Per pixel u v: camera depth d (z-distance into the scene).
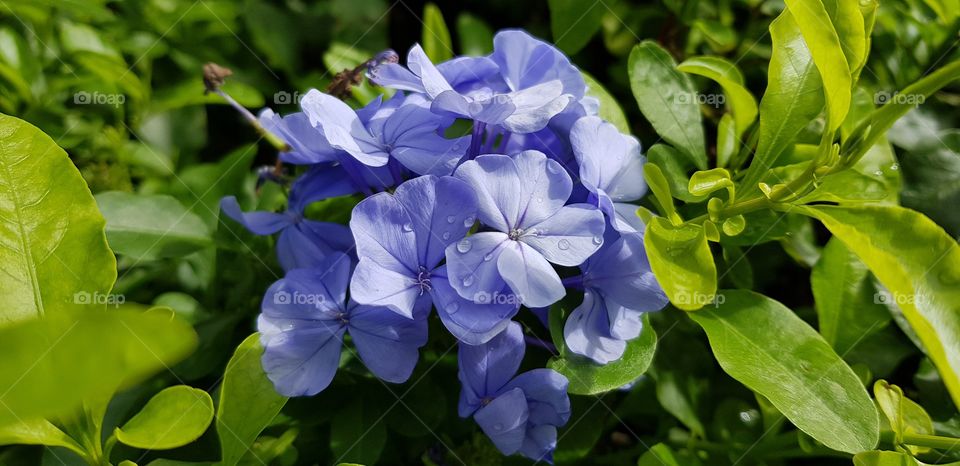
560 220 0.21
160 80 0.30
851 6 0.21
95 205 0.20
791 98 0.22
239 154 0.27
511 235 0.20
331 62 0.29
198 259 0.26
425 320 0.21
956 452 0.23
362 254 0.20
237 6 0.31
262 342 0.21
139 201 0.25
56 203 0.20
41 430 0.20
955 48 0.27
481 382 0.21
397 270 0.21
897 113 0.20
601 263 0.21
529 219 0.21
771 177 0.23
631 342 0.22
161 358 0.16
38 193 0.20
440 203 0.20
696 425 0.25
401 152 0.21
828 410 0.21
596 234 0.20
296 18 0.32
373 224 0.20
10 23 0.27
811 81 0.22
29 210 0.20
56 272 0.20
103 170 0.28
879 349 0.25
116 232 0.24
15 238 0.20
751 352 0.22
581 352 0.21
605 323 0.21
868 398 0.21
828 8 0.21
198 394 0.20
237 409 0.21
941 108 0.27
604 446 0.27
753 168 0.22
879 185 0.23
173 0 0.30
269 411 0.21
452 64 0.22
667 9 0.30
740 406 0.25
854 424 0.21
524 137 0.23
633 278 0.21
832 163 0.20
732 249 0.25
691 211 0.24
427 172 0.21
